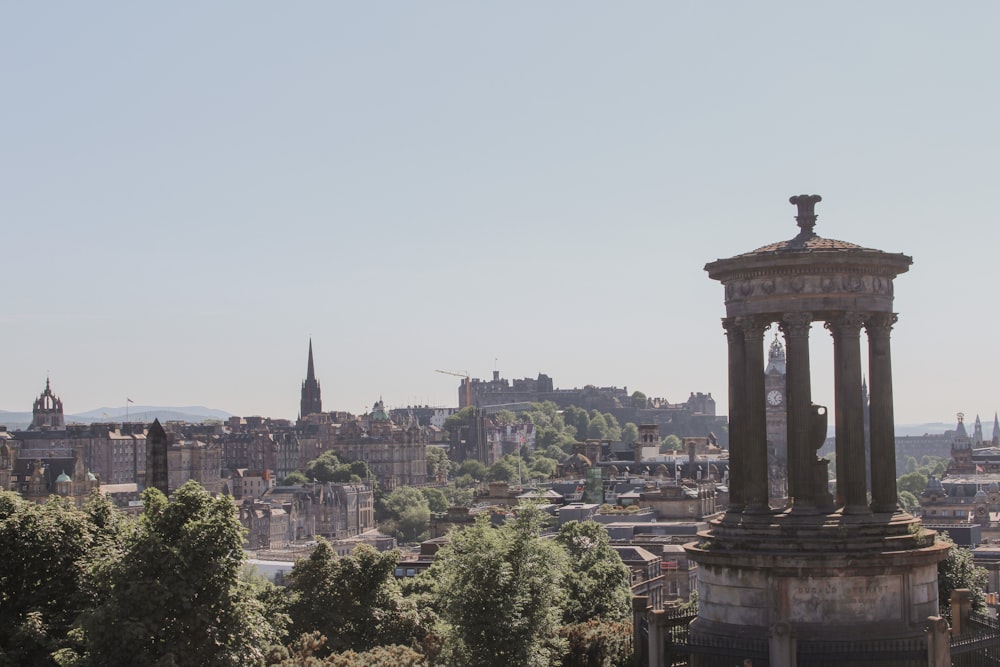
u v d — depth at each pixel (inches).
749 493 3378.4
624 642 4202.8
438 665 4303.6
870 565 3198.8
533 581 4286.4
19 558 3718.0
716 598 3353.8
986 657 3302.2
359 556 4975.4
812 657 3107.8
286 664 4030.5
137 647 3452.3
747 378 3395.7
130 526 3757.4
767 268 3346.5
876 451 3385.8
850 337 3336.6
